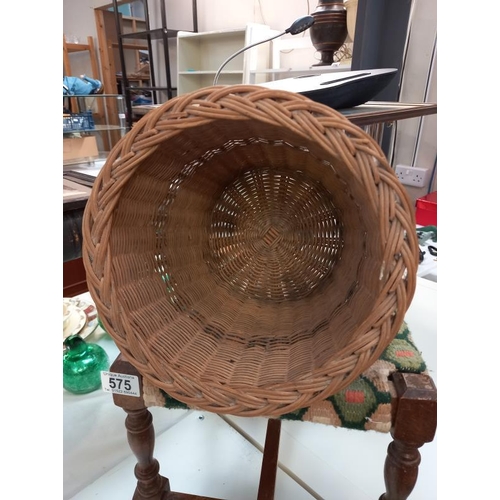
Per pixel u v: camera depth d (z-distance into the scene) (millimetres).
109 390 512
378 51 1079
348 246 612
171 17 2328
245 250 714
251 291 680
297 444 785
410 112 626
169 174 543
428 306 941
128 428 551
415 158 1286
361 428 471
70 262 1215
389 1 1028
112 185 406
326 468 733
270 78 1626
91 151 1442
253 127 474
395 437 467
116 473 723
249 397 393
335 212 651
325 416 469
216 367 458
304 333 537
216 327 558
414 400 445
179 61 1870
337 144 357
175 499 626
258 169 693
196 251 650
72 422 764
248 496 691
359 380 470
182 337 498
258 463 754
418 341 826
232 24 1917
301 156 580
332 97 531
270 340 540
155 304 510
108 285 408
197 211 657
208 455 772
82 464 716
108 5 2400
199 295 601
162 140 394
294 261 689
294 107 361
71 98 1396
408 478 483
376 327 368
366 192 370
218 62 1881
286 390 390
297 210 697
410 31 1165
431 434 455
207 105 376
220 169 648
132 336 411
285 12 1631
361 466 737
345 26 1109
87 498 683
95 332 870
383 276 367
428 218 1159
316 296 629
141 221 519
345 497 680
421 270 996
